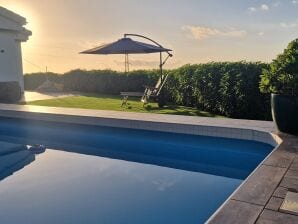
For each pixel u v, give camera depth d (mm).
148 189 6367
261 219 3627
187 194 6035
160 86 14594
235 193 4305
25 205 5816
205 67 13766
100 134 10539
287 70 7438
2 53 20328
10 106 14227
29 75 29109
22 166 8188
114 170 7680
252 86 11492
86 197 6074
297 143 6703
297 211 3801
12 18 20531
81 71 24125
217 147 8562
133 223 4977
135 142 9836
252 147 8086
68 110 12578
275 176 4871
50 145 10242
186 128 9008
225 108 12477
